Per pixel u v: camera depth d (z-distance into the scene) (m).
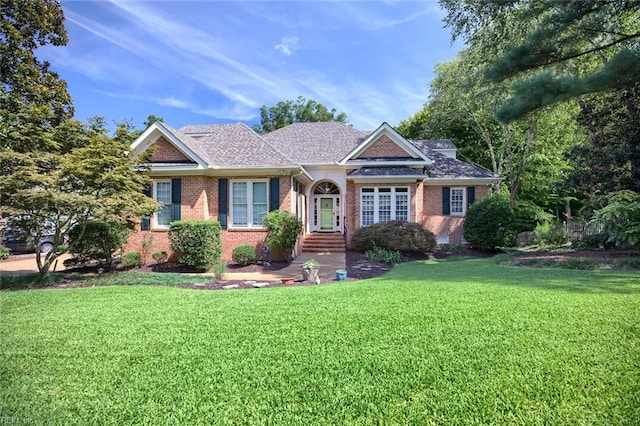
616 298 6.93
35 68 17.30
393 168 20.06
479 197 21.23
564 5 10.02
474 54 18.38
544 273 10.46
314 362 4.31
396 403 3.39
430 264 14.79
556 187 16.28
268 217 15.59
